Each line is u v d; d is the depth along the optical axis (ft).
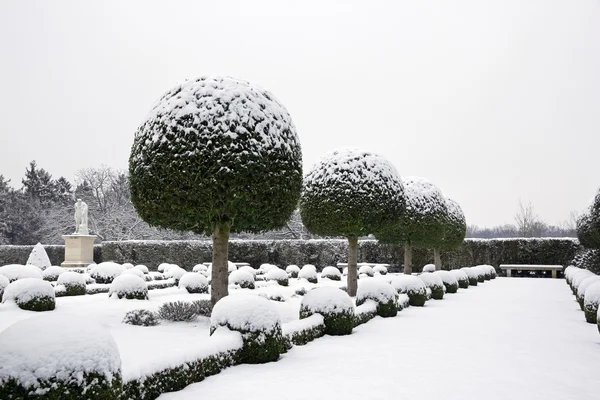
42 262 71.72
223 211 25.67
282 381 16.67
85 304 35.37
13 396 10.68
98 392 11.41
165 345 21.34
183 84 27.27
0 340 11.36
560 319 32.48
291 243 95.30
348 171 42.98
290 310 34.42
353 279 44.47
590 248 73.46
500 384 16.71
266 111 26.96
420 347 22.91
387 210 43.42
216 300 28.43
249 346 19.21
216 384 16.22
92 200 150.10
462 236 76.64
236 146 25.12
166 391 15.14
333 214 42.37
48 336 11.44
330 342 24.22
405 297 39.32
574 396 15.44
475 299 46.19
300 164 29.04
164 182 25.43
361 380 16.96
